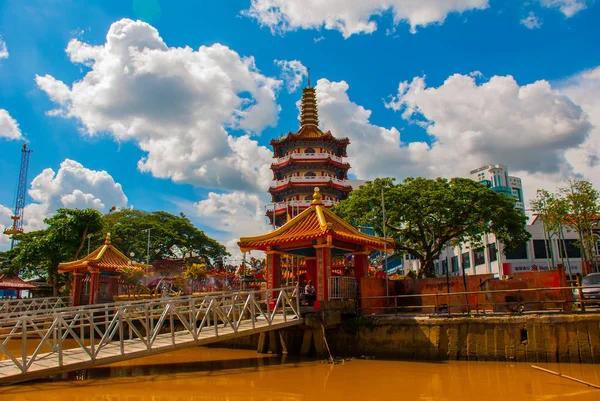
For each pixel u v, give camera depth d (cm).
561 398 1570
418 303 2902
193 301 2153
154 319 3450
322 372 2081
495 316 2247
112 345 2064
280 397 1647
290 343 2681
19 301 3869
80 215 5162
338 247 2788
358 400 1598
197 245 8012
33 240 5400
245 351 2922
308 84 6912
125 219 7619
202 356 2686
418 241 4622
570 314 2134
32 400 1600
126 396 1669
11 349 3017
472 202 4216
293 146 6431
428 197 4172
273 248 2830
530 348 2142
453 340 2277
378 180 4541
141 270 4253
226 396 1666
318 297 2561
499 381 1834
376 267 5097
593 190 4166
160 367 2289
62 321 1781
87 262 3950
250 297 2297
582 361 2067
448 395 1645
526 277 2712
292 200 6028
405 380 1891
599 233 4872
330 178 6069
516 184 12519
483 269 6391
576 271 5609
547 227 4344
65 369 1731
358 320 2508
